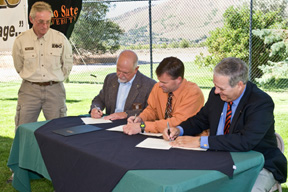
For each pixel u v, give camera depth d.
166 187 1.38
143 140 2.11
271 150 2.03
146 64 12.95
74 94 9.19
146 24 12.96
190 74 11.41
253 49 9.58
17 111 3.38
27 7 4.67
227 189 1.66
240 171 1.67
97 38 11.99
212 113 2.19
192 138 1.99
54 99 3.42
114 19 12.11
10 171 3.65
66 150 2.03
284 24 9.24
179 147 1.94
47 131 2.40
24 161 2.53
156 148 1.92
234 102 2.06
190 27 12.77
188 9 12.80
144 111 2.73
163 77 2.38
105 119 2.78
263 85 9.14
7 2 4.72
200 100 2.49
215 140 1.88
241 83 1.90
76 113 6.82
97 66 12.24
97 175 1.73
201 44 12.48
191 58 12.64
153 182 1.42
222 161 1.68
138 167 1.60
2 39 4.84
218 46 10.43
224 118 2.14
